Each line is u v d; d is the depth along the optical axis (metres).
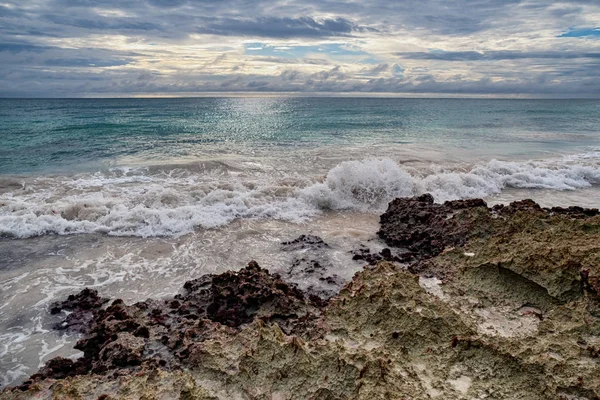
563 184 11.81
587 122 30.69
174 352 4.10
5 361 4.51
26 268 6.62
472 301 4.73
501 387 3.29
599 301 4.21
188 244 7.61
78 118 30.61
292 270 6.53
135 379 3.53
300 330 4.38
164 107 51.25
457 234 6.99
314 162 13.95
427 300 4.34
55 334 5.02
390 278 4.71
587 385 3.21
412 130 23.88
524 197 10.75
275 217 9.03
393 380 3.25
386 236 7.83
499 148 17.39
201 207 9.07
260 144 18.06
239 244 7.59
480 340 3.69
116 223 8.27
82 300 5.66
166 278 6.36
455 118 33.06
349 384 3.26
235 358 3.76
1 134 20.59
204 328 4.46
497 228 6.77
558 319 4.23
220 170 12.53
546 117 35.66
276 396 3.29
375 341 3.90
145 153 15.53
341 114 37.50
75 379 3.64
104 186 10.79
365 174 10.24
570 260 4.68
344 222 8.88
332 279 6.21
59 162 13.65
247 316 4.94
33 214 8.32
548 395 3.18
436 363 3.57
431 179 11.06
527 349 3.58
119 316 4.89
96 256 7.10
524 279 4.84
